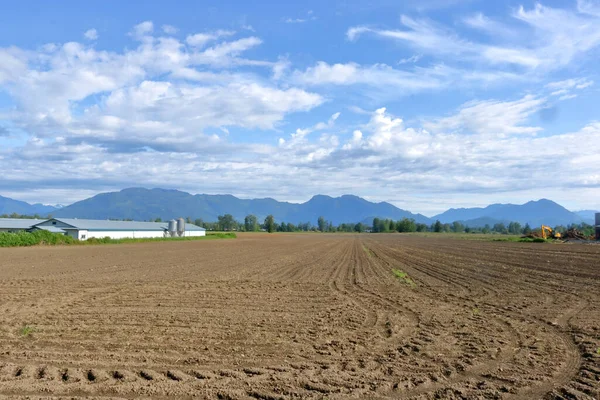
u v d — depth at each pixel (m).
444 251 50.31
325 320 13.32
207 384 7.91
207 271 28.16
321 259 39.59
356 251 53.09
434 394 7.50
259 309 15.12
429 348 10.22
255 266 32.03
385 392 7.59
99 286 20.77
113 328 12.15
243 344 10.57
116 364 9.01
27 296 17.78
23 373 8.44
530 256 39.06
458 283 21.89
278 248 59.75
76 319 13.34
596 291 18.59
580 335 11.24
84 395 7.47
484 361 9.22
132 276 25.03
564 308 14.98
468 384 7.94
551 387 7.77
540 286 20.33
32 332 11.68
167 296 17.86
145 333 11.59
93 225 78.44
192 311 14.70
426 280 23.33
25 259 36.91
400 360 9.30
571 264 30.78
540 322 12.89
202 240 88.69
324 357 9.55
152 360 9.30
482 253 44.69
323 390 7.66
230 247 61.19
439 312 14.59
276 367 8.84
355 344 10.61
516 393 7.51
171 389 7.64
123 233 82.44
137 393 7.53
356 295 18.34
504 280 22.72
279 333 11.65
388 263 34.81
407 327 12.39
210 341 10.81
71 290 19.44
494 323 12.84
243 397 7.40
